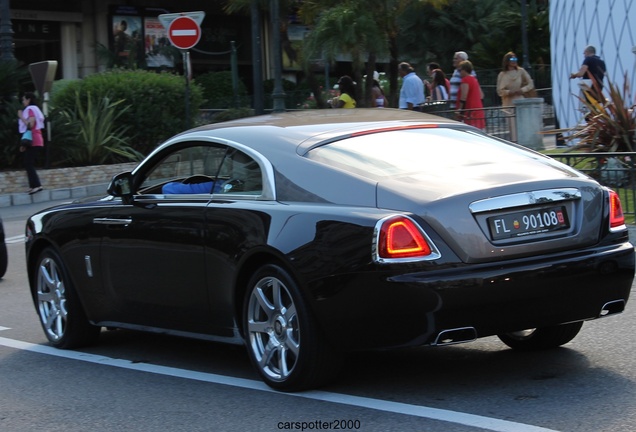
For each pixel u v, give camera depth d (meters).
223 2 51.16
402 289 5.72
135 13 48.53
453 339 5.84
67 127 24.81
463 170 6.34
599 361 6.98
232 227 6.60
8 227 18.45
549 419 5.62
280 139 6.77
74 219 8.08
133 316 7.66
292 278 6.19
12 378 7.42
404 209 5.91
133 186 7.70
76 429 6.02
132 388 6.91
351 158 6.46
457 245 5.83
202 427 5.86
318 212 6.14
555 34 25.34
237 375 7.05
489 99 34.66
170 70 49.66
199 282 6.91
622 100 16.05
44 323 8.53
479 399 6.10
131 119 26.58
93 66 47.59
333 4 25.91
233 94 40.44
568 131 17.22
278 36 25.03
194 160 7.26
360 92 25.98
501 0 47.81
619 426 5.45
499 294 5.83
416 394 6.27
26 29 45.50
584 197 6.36
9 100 24.52
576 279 6.07
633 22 22.28
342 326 5.96
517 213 6.05
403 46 48.25
